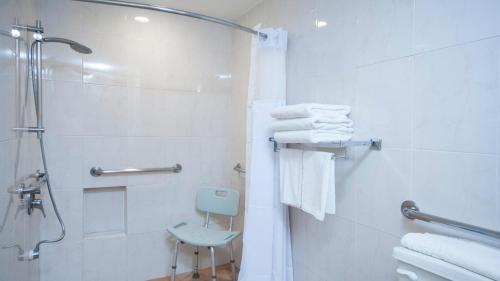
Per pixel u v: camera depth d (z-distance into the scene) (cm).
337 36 150
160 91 239
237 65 254
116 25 223
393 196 122
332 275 154
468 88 98
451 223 99
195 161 253
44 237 205
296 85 181
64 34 209
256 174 178
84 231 226
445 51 104
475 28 96
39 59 177
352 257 142
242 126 247
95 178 219
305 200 145
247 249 179
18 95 141
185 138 249
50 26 206
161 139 240
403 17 118
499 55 90
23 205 148
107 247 223
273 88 180
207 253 259
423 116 111
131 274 231
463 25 99
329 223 156
